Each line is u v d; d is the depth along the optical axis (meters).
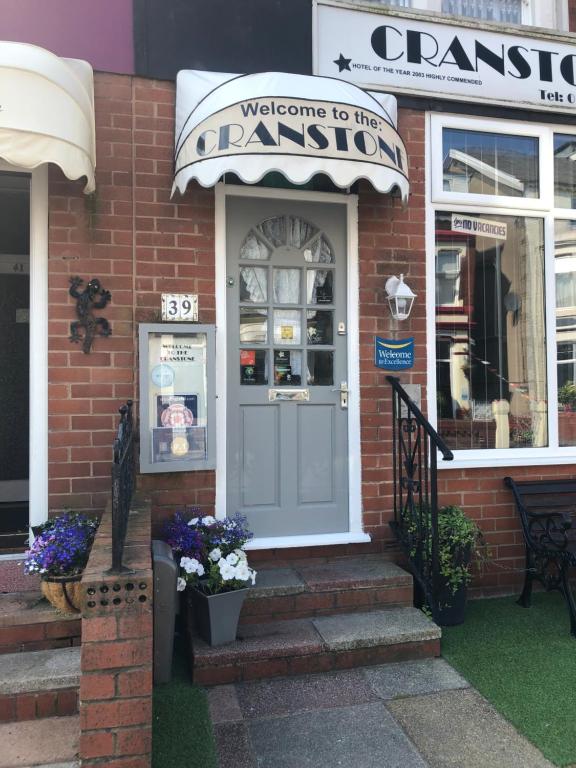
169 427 3.63
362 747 2.62
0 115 2.89
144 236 3.70
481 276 4.45
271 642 3.16
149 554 2.40
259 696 2.97
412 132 4.20
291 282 4.08
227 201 3.92
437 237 4.35
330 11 4.00
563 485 4.38
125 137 3.69
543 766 2.51
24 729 2.44
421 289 4.18
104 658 2.12
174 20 3.76
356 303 4.06
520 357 4.54
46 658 2.69
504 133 4.44
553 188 4.56
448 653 3.41
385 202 4.12
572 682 3.12
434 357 4.20
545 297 4.57
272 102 3.26
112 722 2.12
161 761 2.49
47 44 3.59
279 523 3.95
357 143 3.32
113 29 3.68
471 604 4.14
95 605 2.12
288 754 2.57
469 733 2.71
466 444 4.39
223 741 2.65
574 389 4.70
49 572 2.80
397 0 4.57
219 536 3.38
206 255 3.79
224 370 3.80
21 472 4.93
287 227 4.06
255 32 3.88
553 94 4.46
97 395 3.60
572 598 3.73
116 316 3.64
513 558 4.30
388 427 4.07
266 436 3.96
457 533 3.71
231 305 3.92
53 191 3.58
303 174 3.24
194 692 2.98
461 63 4.26
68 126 3.05
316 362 4.08
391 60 4.11
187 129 3.40
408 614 3.52
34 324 3.57
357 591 3.55
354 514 4.00
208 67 3.80
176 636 3.47
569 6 4.64
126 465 2.80
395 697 2.98
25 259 5.00
